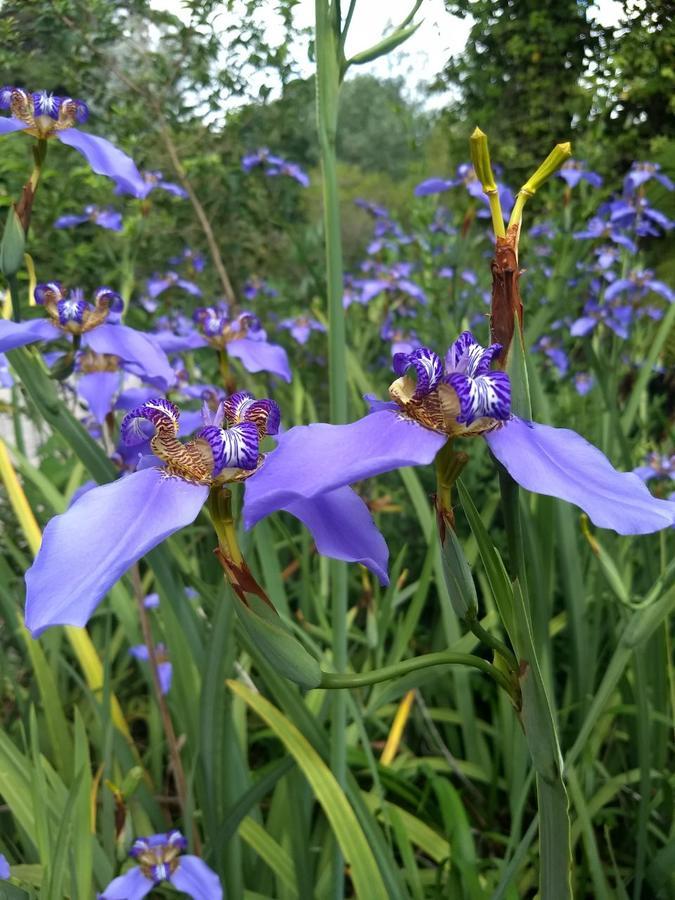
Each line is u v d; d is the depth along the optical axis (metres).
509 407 0.16
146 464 0.17
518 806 0.33
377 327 0.82
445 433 0.16
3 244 0.28
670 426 0.64
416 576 0.59
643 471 0.53
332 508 0.18
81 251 0.70
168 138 0.73
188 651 0.35
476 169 0.16
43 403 0.29
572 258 0.63
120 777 0.39
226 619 0.28
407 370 0.17
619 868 0.39
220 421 0.19
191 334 0.41
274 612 0.16
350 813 0.28
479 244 0.89
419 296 0.78
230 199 0.88
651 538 0.47
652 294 0.81
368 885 0.27
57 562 0.14
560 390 0.67
